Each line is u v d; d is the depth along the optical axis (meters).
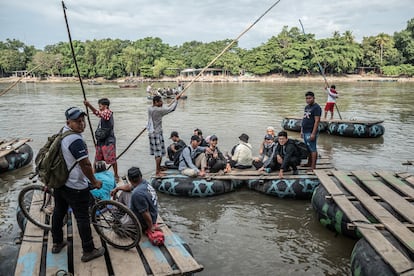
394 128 14.77
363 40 87.00
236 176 7.42
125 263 3.96
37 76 101.38
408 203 5.12
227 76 89.88
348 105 23.94
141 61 100.31
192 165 7.41
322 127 13.64
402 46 85.56
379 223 4.70
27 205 5.71
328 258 4.98
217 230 5.83
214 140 7.54
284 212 6.50
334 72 84.38
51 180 3.74
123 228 4.32
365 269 3.97
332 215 5.59
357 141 12.29
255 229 5.85
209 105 24.69
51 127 15.70
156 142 7.32
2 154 8.52
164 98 30.11
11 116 19.66
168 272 3.77
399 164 9.34
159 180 7.38
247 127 15.13
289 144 7.19
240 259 4.96
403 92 36.72
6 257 4.40
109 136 6.87
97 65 99.88
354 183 5.97
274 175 7.38
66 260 4.02
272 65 83.81
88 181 3.99
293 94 35.34
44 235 4.62
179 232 5.77
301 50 81.31
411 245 3.94
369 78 77.88
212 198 7.14
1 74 110.94
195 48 110.00
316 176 6.90
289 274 4.61
